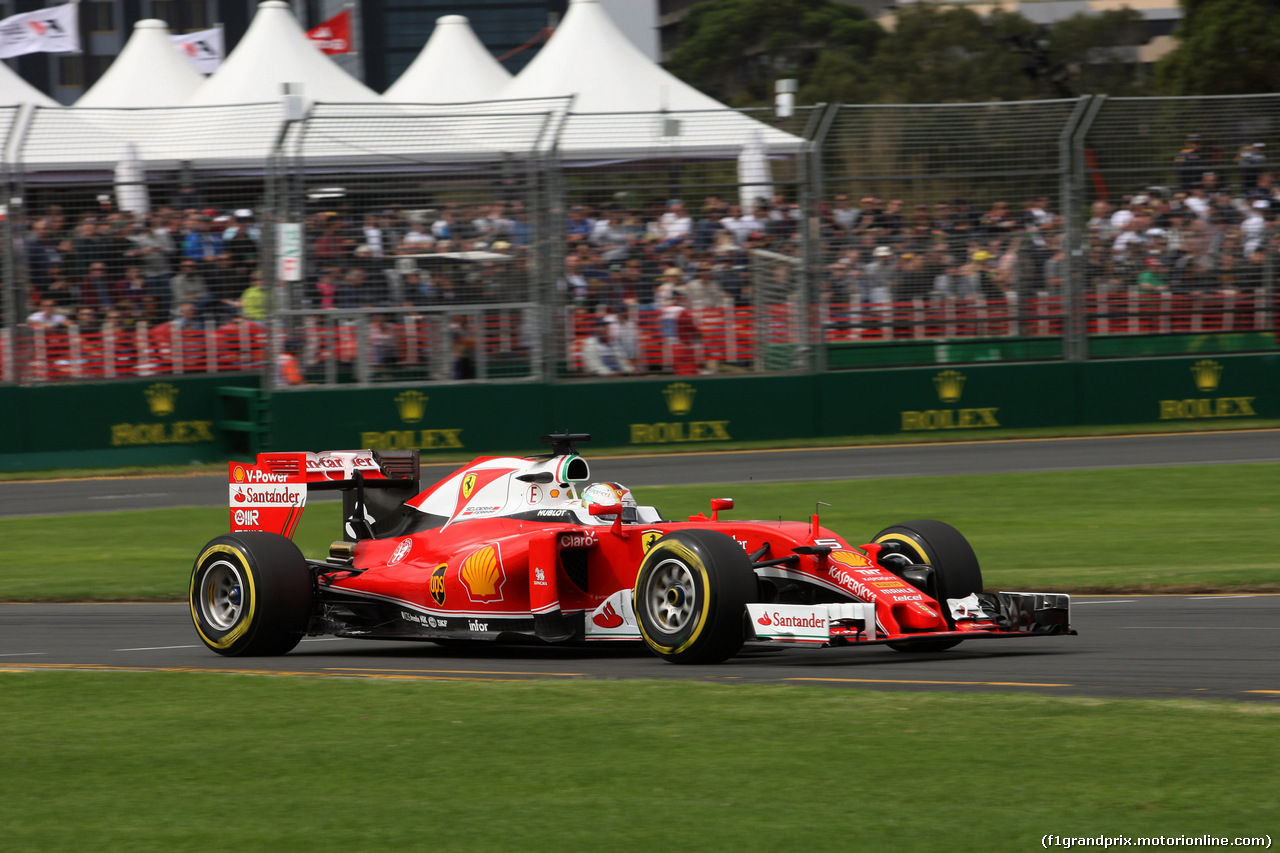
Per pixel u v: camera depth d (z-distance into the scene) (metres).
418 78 108.06
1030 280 84.44
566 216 80.69
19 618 38.88
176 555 51.16
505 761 19.38
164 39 110.56
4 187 75.88
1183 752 18.89
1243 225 84.56
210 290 79.12
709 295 82.25
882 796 17.22
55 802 18.02
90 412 77.25
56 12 111.44
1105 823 15.99
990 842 15.47
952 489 62.75
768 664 27.38
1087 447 77.31
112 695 25.36
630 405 81.69
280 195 76.88
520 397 80.50
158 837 16.41
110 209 77.69
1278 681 24.80
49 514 63.22
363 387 78.56
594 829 16.23
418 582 30.25
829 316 83.75
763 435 83.19
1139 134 83.50
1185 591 38.22
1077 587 38.97
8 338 76.56
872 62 192.00
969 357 84.75
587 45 101.62
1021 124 83.12
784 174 82.75
